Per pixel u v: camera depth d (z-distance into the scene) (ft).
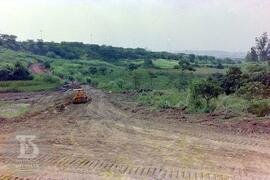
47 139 83.46
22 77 311.68
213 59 604.08
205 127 91.35
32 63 460.96
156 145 73.77
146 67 422.41
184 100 137.28
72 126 102.68
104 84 316.19
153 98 164.96
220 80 142.00
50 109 147.02
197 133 84.28
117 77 374.84
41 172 56.49
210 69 380.17
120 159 63.31
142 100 170.50
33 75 333.62
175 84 263.70
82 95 172.14
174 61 531.50
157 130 90.74
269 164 58.44
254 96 118.11
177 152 67.31
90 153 68.49
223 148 69.41
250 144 72.18
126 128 96.12
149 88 272.51
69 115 127.95
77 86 311.68
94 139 82.33
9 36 636.48
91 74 420.77
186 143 74.54
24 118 120.67
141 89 263.90
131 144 75.61
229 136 79.71
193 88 118.83
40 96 215.72
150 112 125.18
